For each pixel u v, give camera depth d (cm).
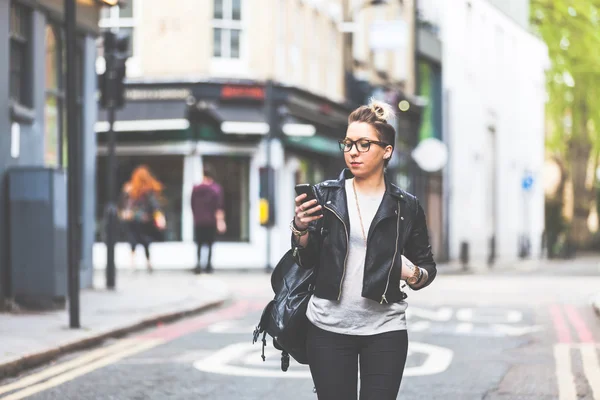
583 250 6047
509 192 5434
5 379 966
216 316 1555
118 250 2984
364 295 514
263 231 3088
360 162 519
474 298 1936
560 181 6031
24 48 1669
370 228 516
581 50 4703
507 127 5450
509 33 5531
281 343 538
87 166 1941
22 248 1472
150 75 2994
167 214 3023
